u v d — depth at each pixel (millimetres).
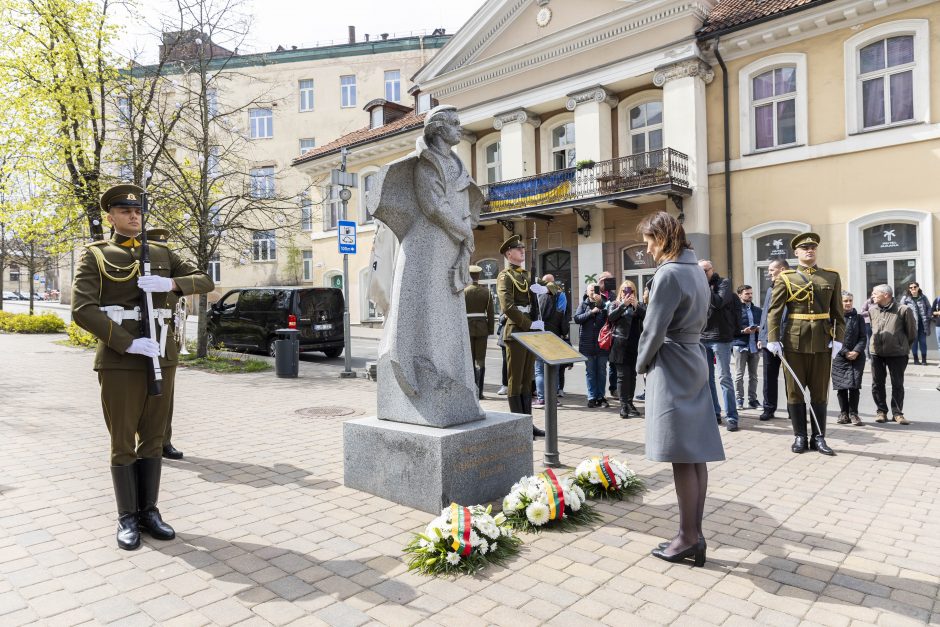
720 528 4102
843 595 3168
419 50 39188
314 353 18000
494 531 3631
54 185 16422
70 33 15359
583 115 20109
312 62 39531
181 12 14797
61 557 3629
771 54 16719
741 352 8602
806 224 16203
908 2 14578
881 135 15039
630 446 6398
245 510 4418
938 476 5301
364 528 4055
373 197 4586
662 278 3434
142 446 4031
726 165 17438
